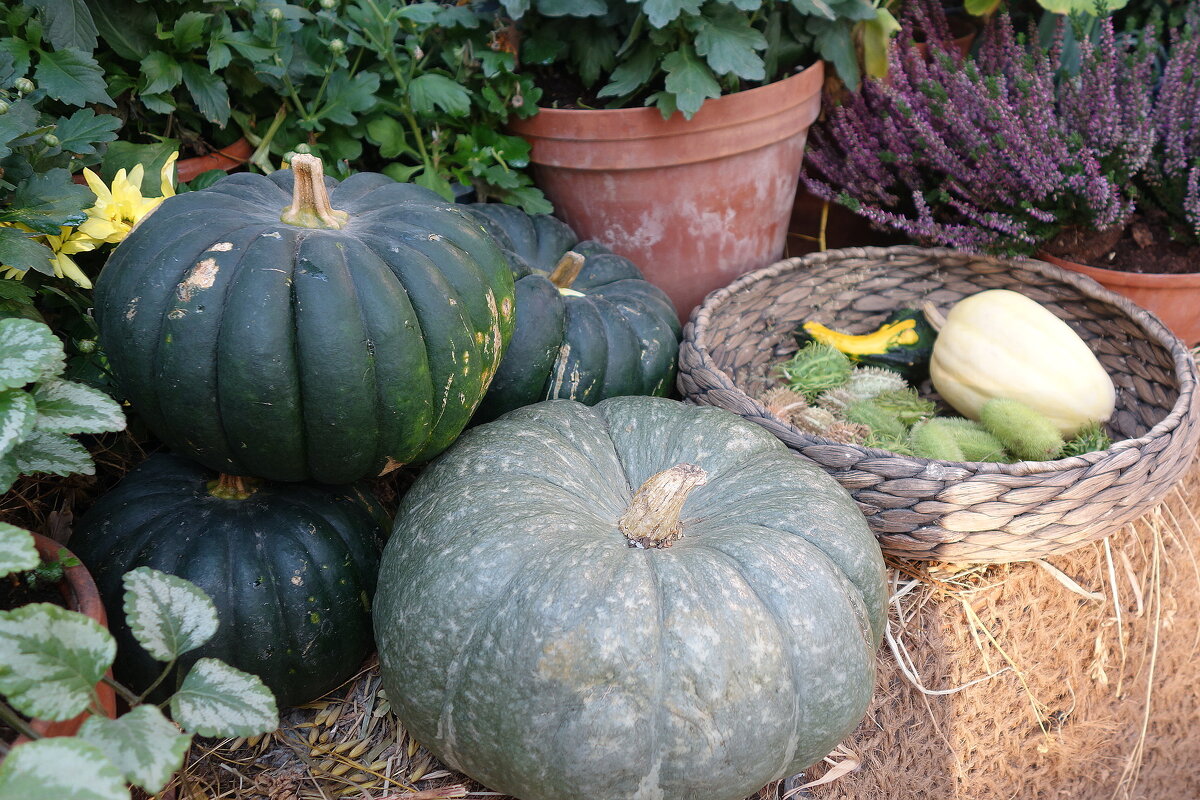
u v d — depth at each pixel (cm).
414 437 144
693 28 199
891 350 226
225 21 181
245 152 201
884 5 248
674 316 214
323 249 134
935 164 236
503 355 162
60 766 78
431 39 223
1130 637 230
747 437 167
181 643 106
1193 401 182
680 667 125
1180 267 231
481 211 213
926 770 190
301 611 147
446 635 131
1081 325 225
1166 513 235
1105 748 238
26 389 116
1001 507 168
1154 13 245
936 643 191
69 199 136
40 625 91
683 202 220
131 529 147
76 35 160
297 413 134
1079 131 231
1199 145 227
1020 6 304
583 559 131
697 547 141
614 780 126
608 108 215
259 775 148
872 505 175
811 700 134
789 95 213
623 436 168
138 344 130
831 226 287
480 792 146
